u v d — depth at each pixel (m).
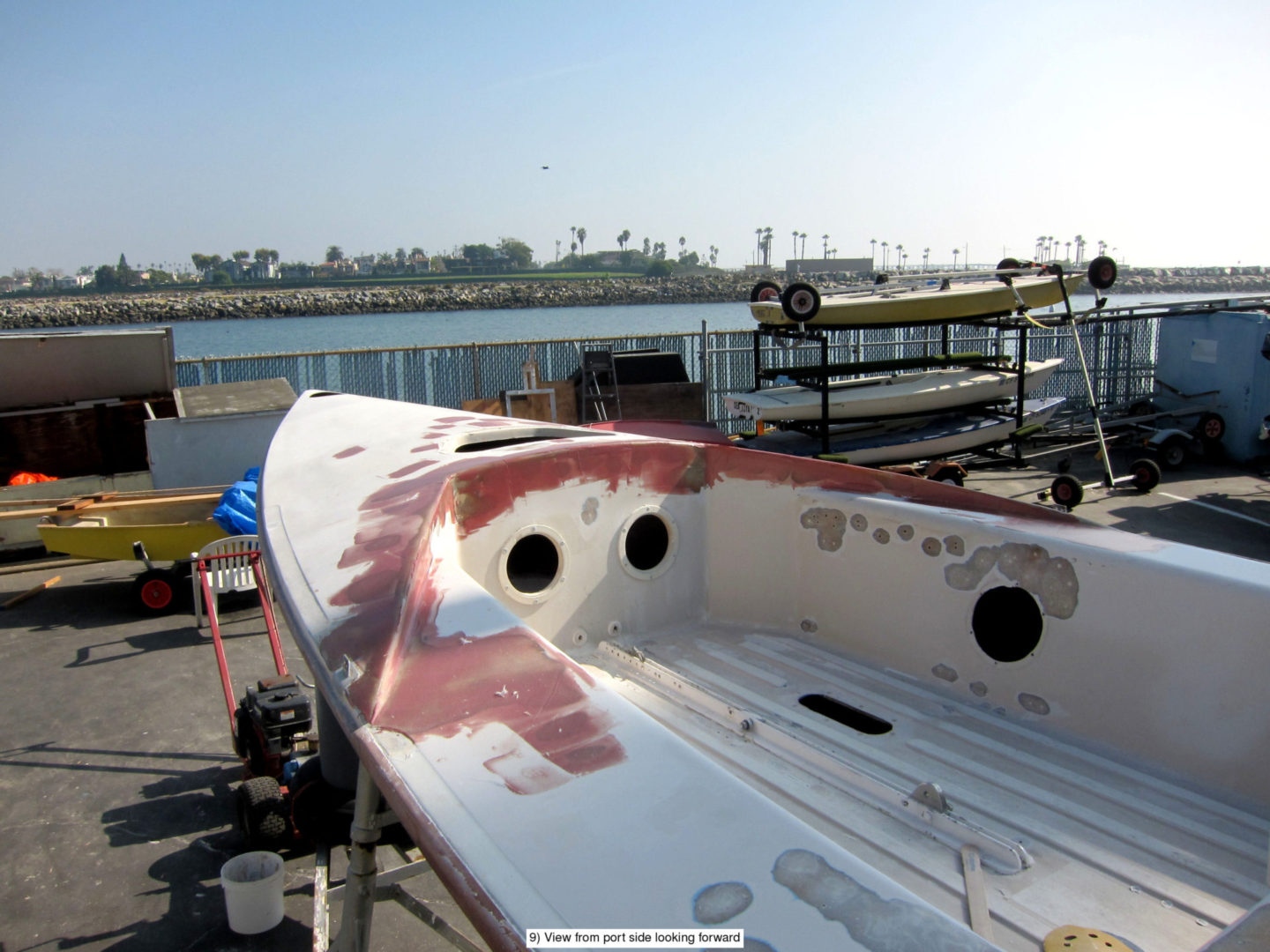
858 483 3.45
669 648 3.54
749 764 2.62
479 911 1.19
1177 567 2.49
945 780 2.55
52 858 3.88
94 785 4.49
